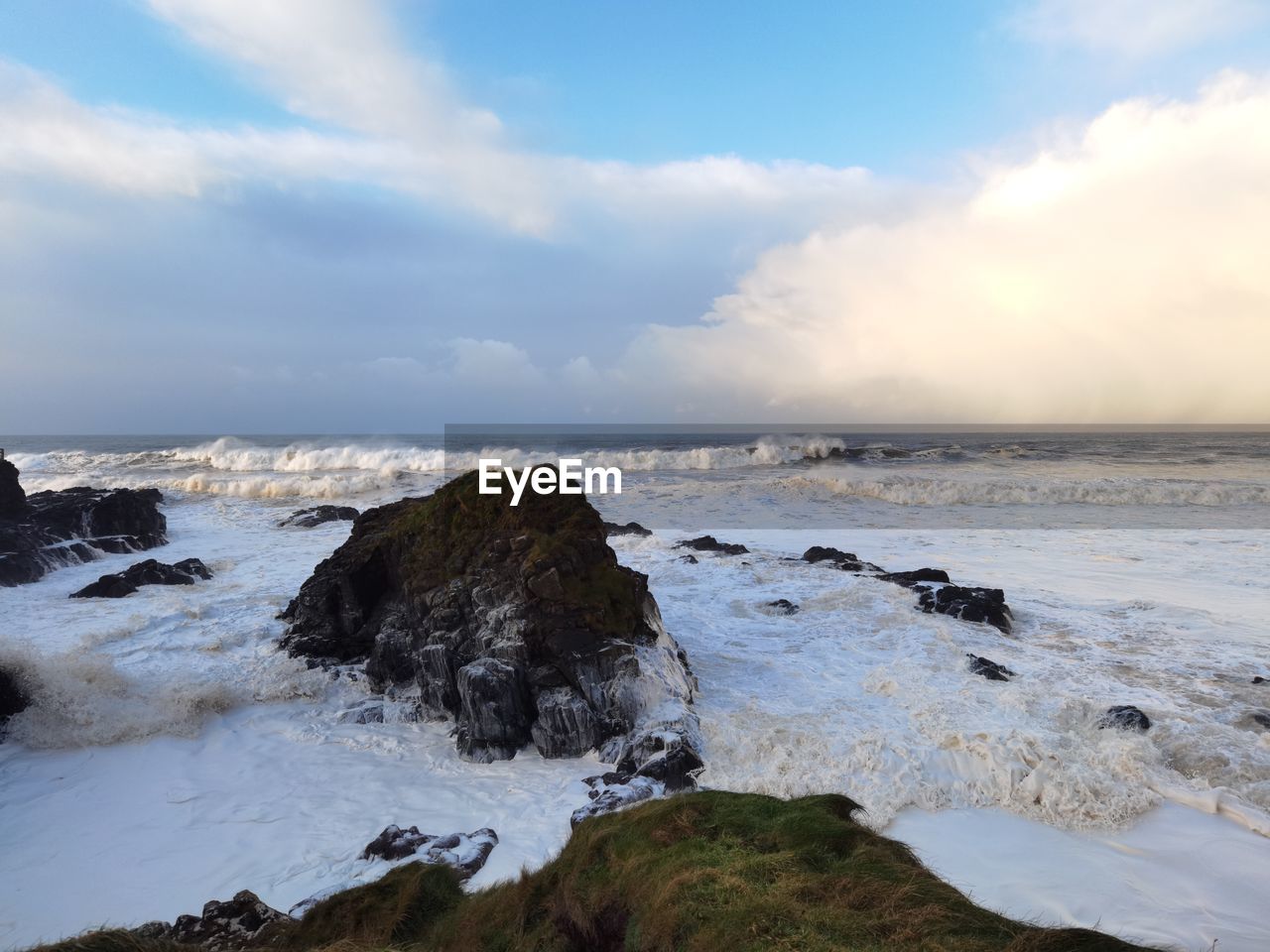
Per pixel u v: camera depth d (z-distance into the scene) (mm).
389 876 7371
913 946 4773
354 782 10516
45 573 22172
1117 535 27375
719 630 16719
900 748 10297
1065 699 11891
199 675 13852
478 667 11516
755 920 5113
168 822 9422
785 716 11609
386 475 44469
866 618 17203
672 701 11508
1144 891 7445
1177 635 15945
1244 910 7098
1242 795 9352
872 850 6109
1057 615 17516
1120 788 9398
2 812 9695
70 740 11680
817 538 27422
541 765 10992
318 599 15312
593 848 6840
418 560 14141
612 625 12000
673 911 5355
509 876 7688
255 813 9633
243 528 30750
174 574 21047
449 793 10133
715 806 7160
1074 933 4895
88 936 5789
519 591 12234
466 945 5996
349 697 13758
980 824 8875
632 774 10164
